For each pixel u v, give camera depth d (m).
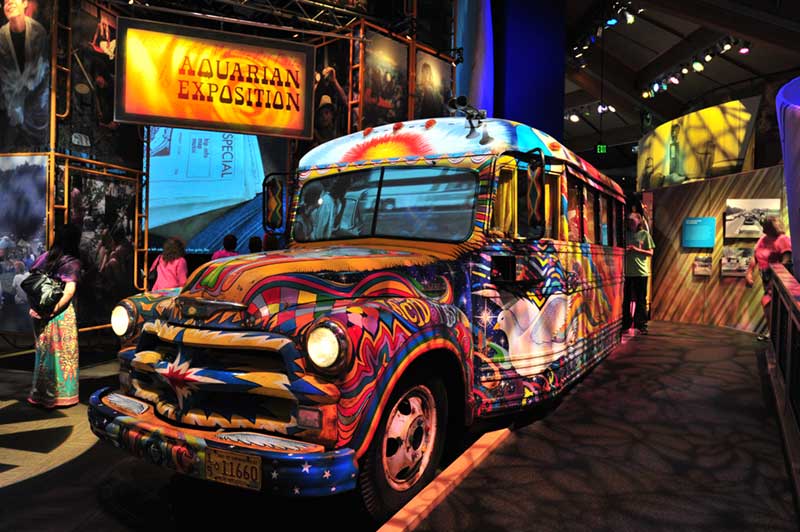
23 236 7.05
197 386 2.62
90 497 3.18
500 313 3.79
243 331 2.61
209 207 12.10
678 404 4.71
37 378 4.92
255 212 12.12
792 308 3.69
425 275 3.27
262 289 2.66
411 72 9.88
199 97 7.31
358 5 9.84
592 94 24.03
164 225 12.02
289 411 2.56
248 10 9.98
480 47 12.09
